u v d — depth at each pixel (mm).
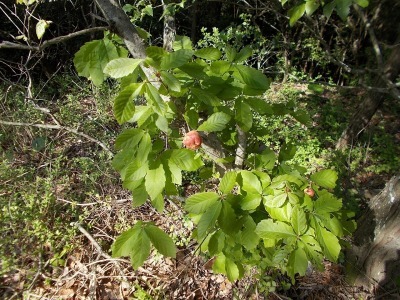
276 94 5117
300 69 6461
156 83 1296
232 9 6379
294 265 1335
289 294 2795
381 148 4289
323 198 1433
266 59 5398
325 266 2943
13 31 5148
